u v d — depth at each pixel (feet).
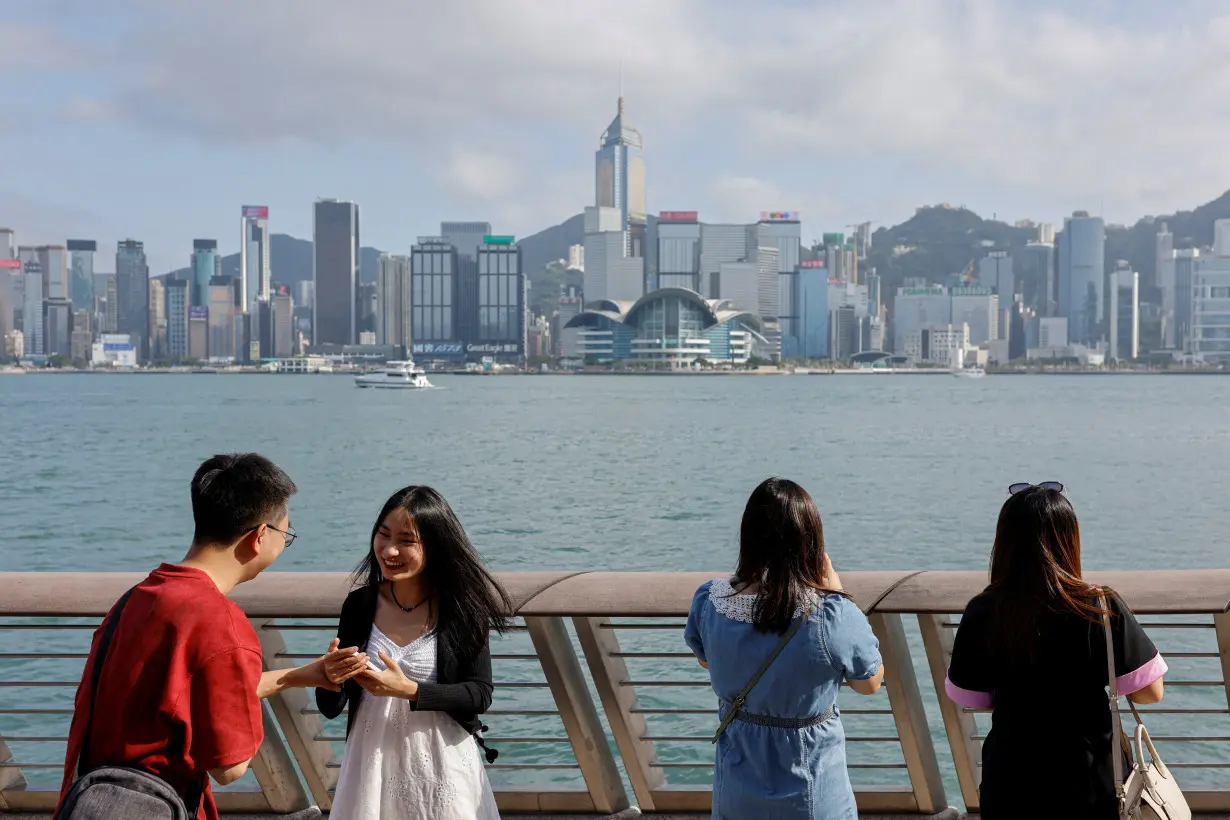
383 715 9.84
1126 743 8.98
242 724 8.03
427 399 580.30
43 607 11.66
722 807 9.70
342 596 11.80
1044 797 8.77
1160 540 104.88
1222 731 32.37
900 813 13.05
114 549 106.83
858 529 112.16
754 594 9.62
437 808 9.73
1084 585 8.88
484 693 9.84
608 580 12.07
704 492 150.20
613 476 176.14
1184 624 11.94
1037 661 8.80
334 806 9.91
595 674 12.58
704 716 36.65
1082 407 476.95
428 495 9.84
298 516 125.18
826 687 9.41
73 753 8.04
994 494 146.20
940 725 33.04
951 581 11.70
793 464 199.93
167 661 7.93
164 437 279.90
